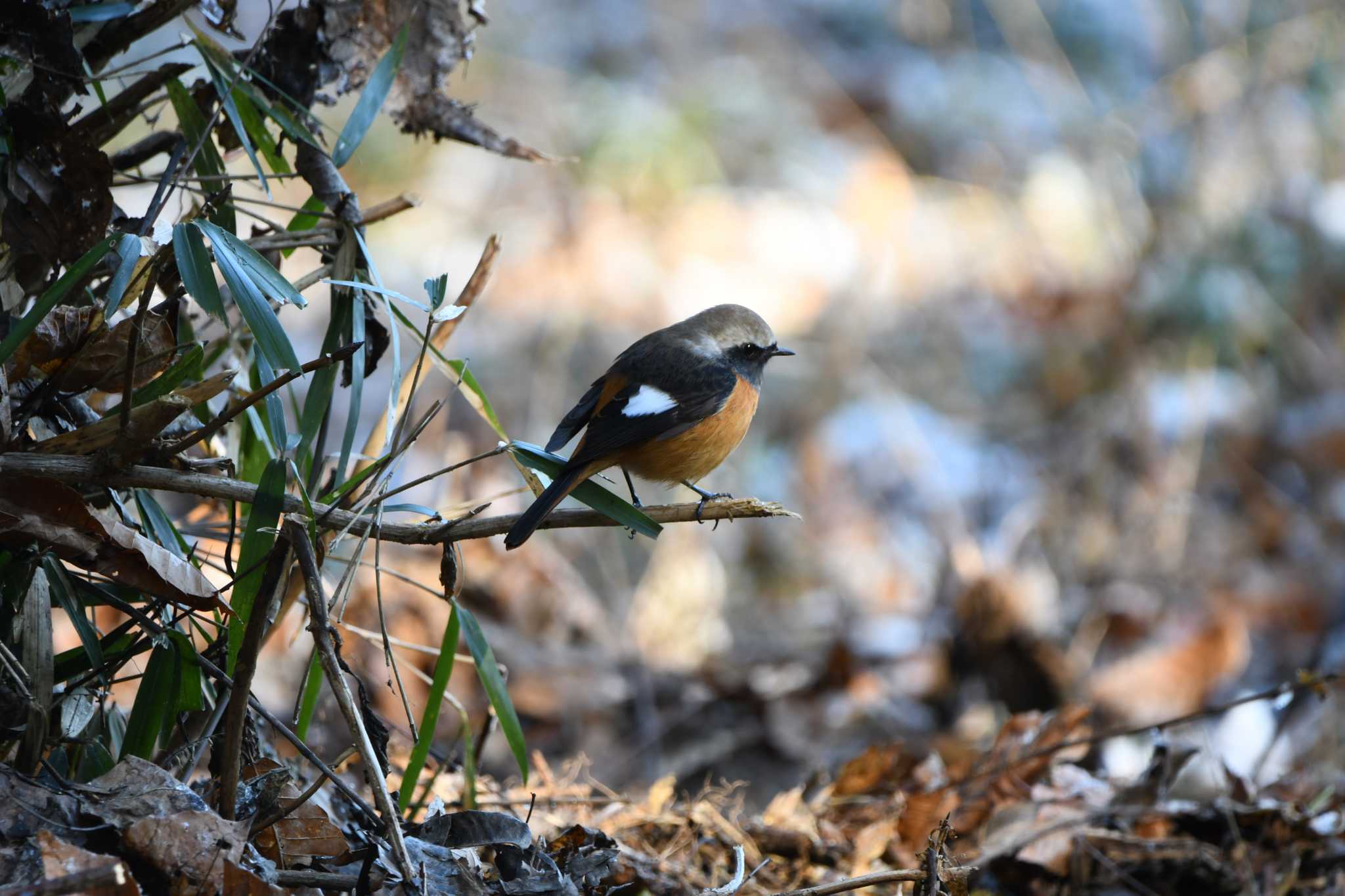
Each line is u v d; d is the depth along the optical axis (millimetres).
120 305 5215
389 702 9984
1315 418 17156
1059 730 8398
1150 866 7383
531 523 5527
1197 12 21656
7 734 4941
